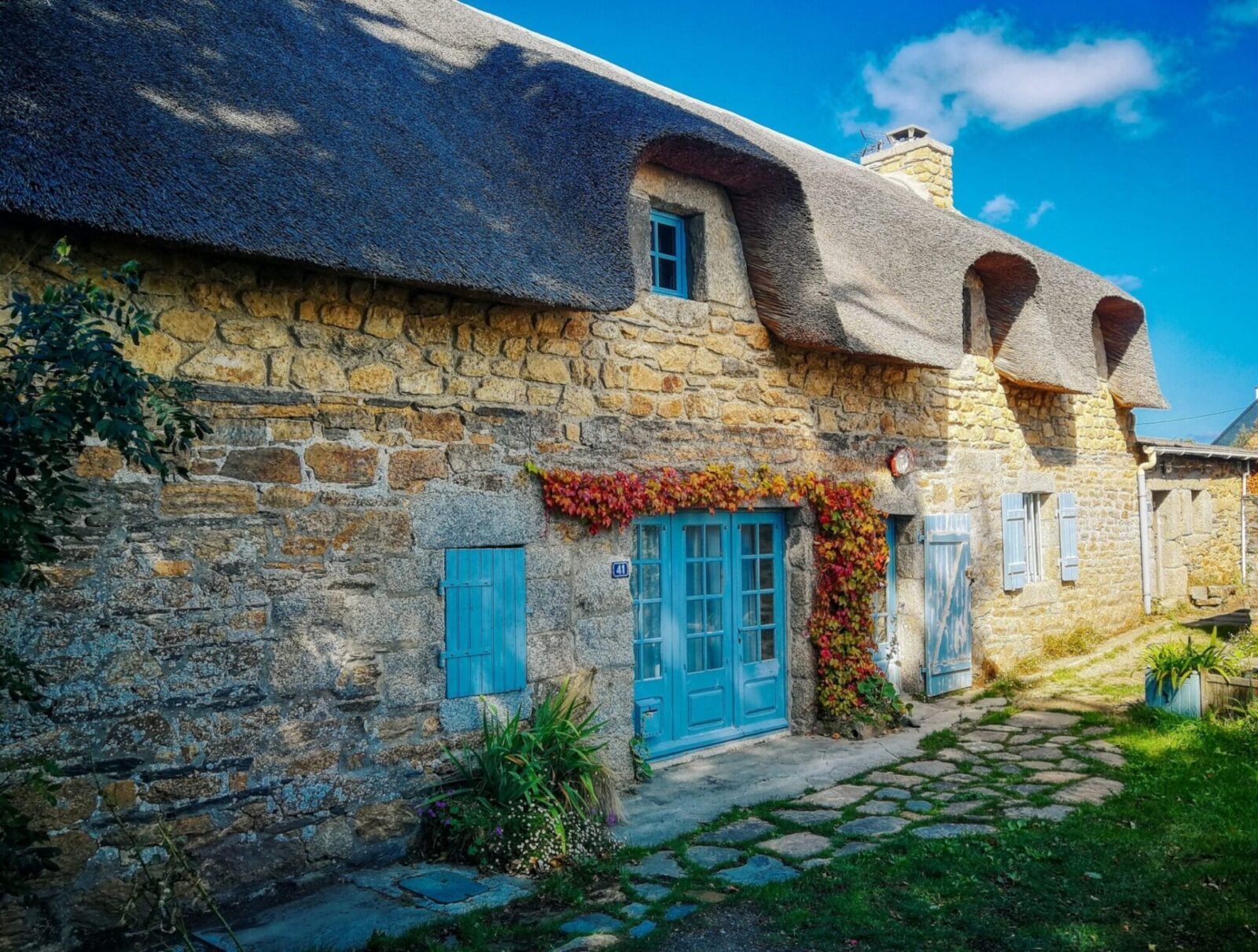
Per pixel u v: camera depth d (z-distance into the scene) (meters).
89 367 2.64
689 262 6.88
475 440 5.40
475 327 5.44
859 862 4.61
